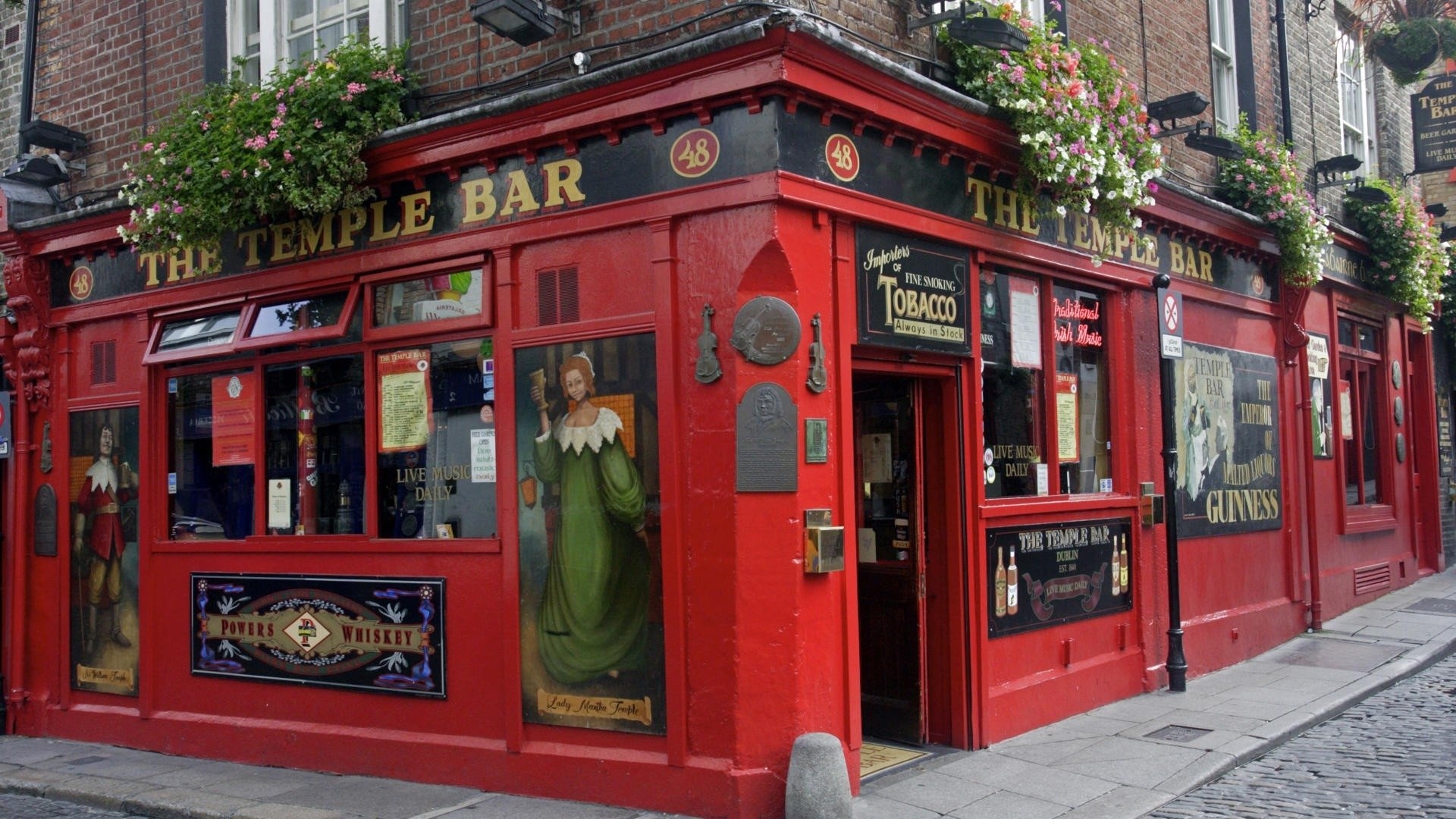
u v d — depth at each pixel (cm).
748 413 595
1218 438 1008
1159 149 815
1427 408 1489
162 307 859
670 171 621
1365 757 696
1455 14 1296
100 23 953
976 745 718
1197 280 994
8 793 770
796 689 595
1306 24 1276
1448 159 1407
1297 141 1224
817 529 601
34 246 930
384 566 733
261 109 732
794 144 597
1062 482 828
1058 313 838
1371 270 1312
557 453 661
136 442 877
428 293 725
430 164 706
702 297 609
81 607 909
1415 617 1169
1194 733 743
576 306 658
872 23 673
